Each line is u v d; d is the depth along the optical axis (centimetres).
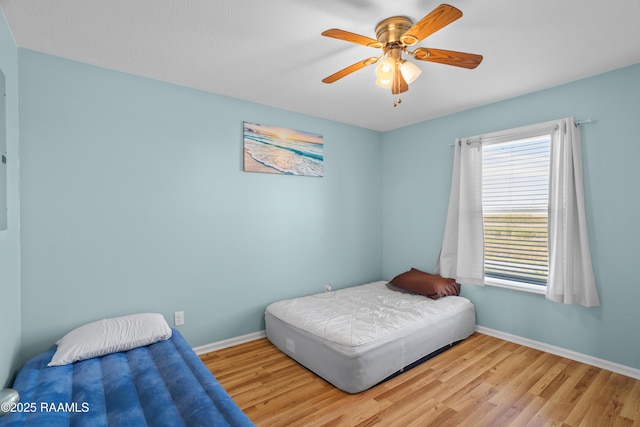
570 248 259
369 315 276
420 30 154
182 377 168
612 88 247
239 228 306
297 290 350
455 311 302
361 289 371
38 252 212
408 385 231
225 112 297
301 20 181
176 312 271
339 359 223
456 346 299
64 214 222
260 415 196
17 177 198
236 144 304
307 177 358
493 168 323
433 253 376
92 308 232
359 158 408
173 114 268
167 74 251
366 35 197
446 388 226
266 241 325
